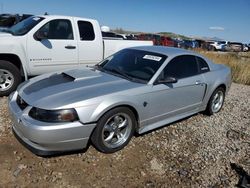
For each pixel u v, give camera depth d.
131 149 3.96
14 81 5.82
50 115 3.22
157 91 4.10
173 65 4.52
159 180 3.37
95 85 3.81
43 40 6.12
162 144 4.22
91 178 3.26
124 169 3.50
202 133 4.78
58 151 3.35
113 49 7.51
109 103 3.50
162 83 4.16
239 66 11.77
